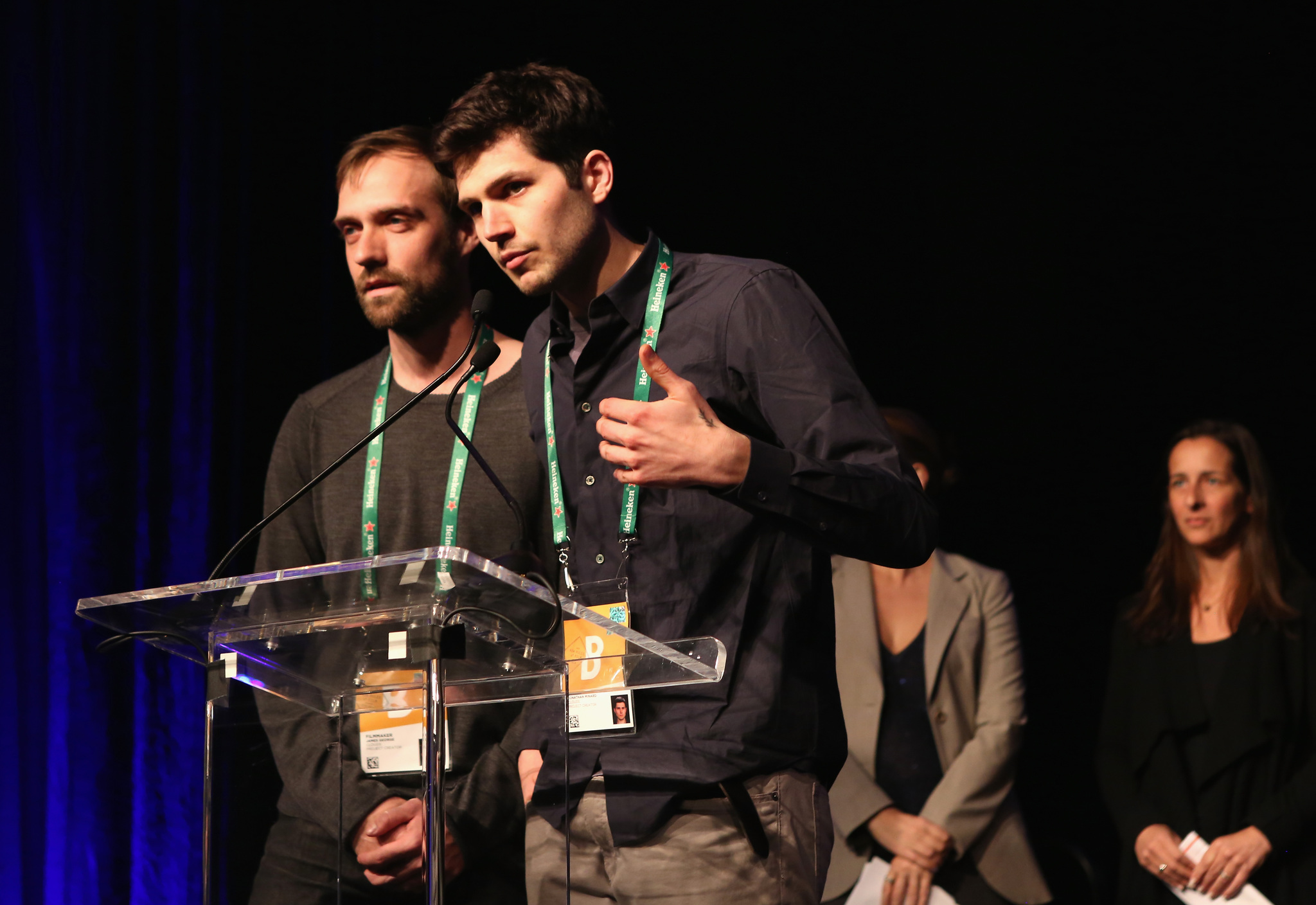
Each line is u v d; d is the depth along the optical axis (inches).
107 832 182.9
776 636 100.1
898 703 188.9
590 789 99.3
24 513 187.6
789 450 96.6
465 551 72.7
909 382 260.2
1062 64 257.3
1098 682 254.8
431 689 81.5
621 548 105.7
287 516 142.3
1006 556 261.3
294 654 90.3
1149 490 254.5
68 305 193.2
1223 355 250.8
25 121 195.2
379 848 91.4
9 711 180.7
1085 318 257.9
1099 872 219.3
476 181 109.2
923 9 259.3
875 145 258.8
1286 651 183.3
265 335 206.1
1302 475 244.2
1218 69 250.7
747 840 95.4
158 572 192.5
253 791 93.3
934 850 175.3
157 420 196.7
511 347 146.4
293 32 216.2
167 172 203.3
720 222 253.8
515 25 237.9
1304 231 246.4
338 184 147.6
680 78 253.3
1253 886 172.7
